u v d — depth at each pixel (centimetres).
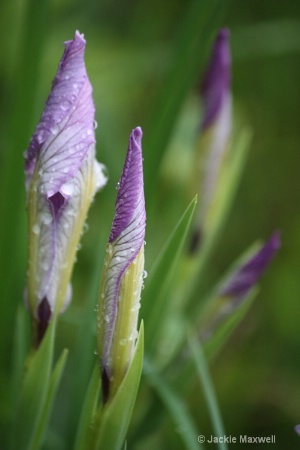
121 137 68
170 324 52
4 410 50
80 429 41
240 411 62
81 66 39
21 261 52
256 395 63
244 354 65
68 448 47
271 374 64
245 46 57
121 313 39
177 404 46
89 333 47
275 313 70
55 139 39
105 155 57
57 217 40
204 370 45
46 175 40
